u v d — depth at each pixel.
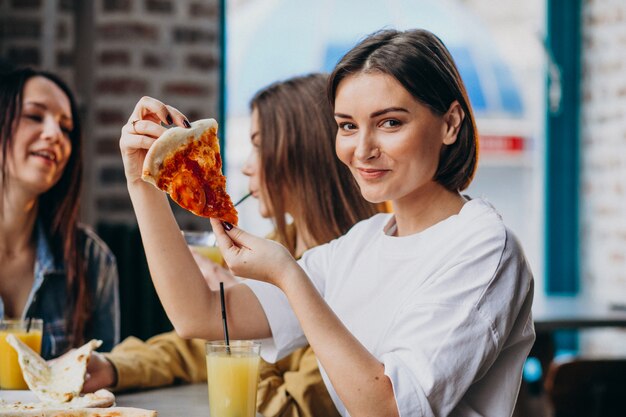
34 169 2.17
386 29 1.43
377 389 1.27
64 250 2.28
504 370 1.40
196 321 1.54
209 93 3.39
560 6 4.24
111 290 2.43
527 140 4.29
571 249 4.29
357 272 1.54
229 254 1.39
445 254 1.37
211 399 1.42
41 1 3.23
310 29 3.94
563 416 2.83
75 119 2.29
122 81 3.30
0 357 1.71
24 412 1.31
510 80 4.25
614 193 4.00
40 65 3.24
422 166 1.37
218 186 1.39
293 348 1.61
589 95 4.19
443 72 1.38
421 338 1.29
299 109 1.98
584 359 2.71
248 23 3.84
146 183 1.52
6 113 2.16
